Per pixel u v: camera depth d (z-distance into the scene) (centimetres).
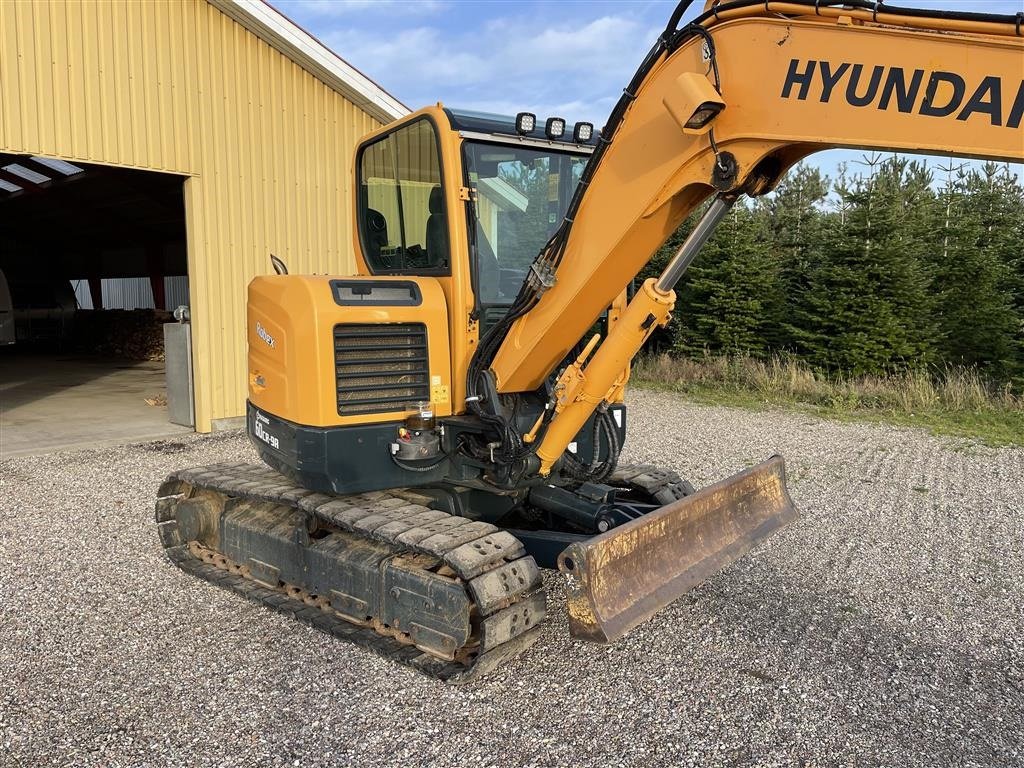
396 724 312
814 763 289
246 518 456
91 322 1869
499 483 383
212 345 900
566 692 337
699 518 384
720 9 280
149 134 836
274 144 947
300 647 378
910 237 1216
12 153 741
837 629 405
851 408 1111
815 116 263
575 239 341
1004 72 232
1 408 1046
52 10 756
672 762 289
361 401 377
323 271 1010
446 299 399
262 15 880
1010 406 1082
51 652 372
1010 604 440
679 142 299
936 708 329
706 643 386
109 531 550
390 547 378
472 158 396
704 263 1394
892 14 245
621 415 430
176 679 347
